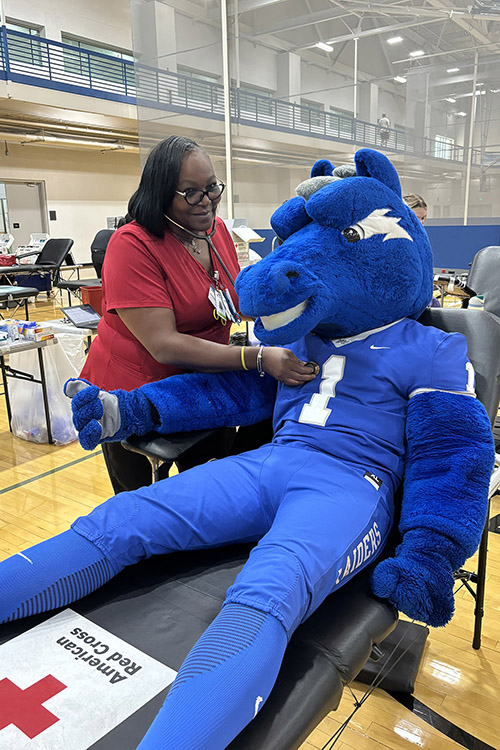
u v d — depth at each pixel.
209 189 1.30
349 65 5.34
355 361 1.15
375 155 1.13
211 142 5.33
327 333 1.22
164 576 1.04
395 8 4.93
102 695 0.79
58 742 0.73
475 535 0.93
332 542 0.88
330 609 0.91
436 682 1.42
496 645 1.56
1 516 2.43
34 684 0.81
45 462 3.04
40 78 9.12
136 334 1.32
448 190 5.44
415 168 5.52
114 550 1.00
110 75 11.07
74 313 3.54
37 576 0.93
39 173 11.62
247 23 5.05
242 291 1.05
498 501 2.41
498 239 4.89
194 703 0.66
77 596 0.97
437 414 1.04
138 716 0.76
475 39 4.88
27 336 3.06
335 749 1.20
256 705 0.69
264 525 1.07
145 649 0.88
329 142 5.58
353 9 5.04
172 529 1.02
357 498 0.98
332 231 1.08
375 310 1.12
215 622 0.77
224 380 1.34
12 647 0.88
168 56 5.21
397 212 1.12
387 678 1.37
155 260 1.31
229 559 1.09
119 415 1.22
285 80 5.40
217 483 1.07
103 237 5.97
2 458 3.11
